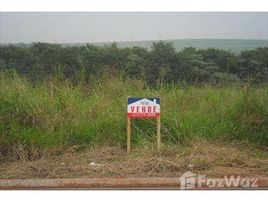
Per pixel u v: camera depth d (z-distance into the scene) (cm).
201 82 898
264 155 735
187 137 760
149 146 734
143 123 774
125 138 759
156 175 648
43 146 728
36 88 841
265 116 789
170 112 796
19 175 652
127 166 679
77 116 786
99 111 798
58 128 766
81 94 844
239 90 852
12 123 748
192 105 835
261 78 891
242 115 791
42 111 777
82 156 721
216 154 714
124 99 817
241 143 762
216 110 818
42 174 655
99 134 761
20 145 719
